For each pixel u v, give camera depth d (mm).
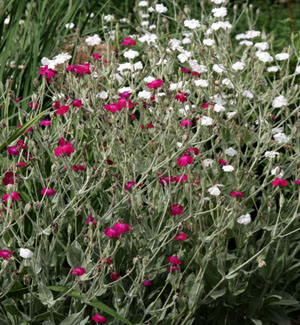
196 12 5055
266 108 2600
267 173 2311
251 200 2576
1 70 3139
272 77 3771
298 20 5750
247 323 2508
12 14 3404
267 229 2365
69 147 2043
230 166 2379
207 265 2328
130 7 4684
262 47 2896
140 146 2525
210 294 2316
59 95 2518
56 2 3779
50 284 2258
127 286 2301
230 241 2879
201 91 2531
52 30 3488
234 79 2848
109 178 2467
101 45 3781
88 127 2484
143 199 2398
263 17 5898
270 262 2436
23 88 3244
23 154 2635
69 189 2383
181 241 2256
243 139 2570
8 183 2117
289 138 2525
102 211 2412
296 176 2574
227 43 3086
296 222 2484
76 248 2166
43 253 2137
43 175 2383
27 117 2352
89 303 1975
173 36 4125
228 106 2717
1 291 2088
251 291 2535
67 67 2527
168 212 2361
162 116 2535
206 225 2494
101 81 2756
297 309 2615
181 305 2234
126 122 2359
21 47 3477
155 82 2461
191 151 2330
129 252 2270
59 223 2195
